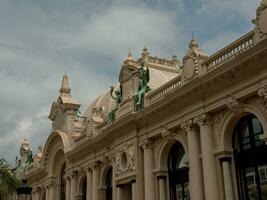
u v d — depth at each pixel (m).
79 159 51.09
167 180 35.94
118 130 41.00
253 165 28.31
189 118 32.03
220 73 28.59
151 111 35.81
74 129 54.72
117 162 41.06
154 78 47.31
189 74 32.50
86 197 48.59
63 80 60.94
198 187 30.53
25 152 78.56
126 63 43.44
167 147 35.97
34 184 66.88
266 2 26.31
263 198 27.30
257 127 28.47
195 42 33.12
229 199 28.17
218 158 29.56
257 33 26.84
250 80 27.12
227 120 29.36
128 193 40.50
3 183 40.53
